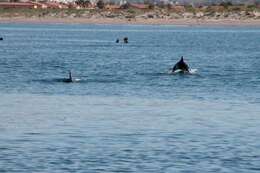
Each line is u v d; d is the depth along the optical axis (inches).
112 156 1780.3
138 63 4692.4
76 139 1984.5
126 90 3095.5
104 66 4399.6
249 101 2773.1
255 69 4266.7
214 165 1700.3
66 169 1652.3
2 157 1760.6
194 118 2352.4
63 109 2522.1
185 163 1717.5
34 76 3681.1
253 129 2156.7
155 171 1642.5
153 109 2541.8
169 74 3848.4
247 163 1720.0
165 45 7263.8
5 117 2341.3
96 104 2655.0
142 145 1909.4
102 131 2103.8
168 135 2053.4
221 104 2682.1
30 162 1712.6
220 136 2043.6
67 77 3634.4
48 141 1951.3
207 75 3828.7
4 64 4431.6
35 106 2591.0
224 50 6456.7
